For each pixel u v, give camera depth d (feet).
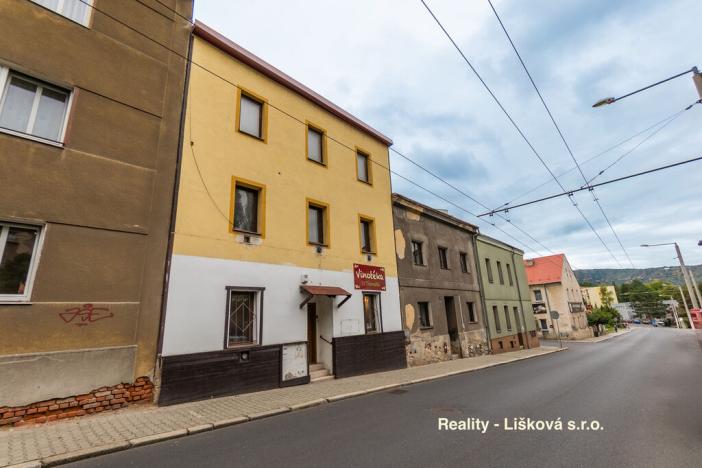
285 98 40.93
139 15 29.09
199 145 31.01
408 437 18.45
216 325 28.73
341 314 40.83
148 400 24.09
